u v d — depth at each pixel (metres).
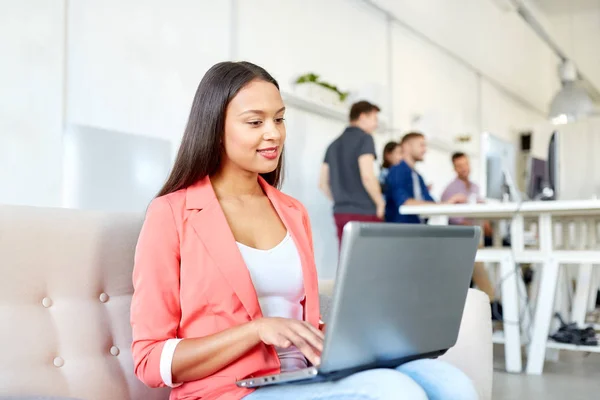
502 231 5.55
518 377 3.46
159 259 1.25
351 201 4.88
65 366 1.26
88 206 3.63
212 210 1.32
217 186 1.42
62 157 3.51
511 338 3.62
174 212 1.29
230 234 1.30
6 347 1.18
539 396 2.99
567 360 4.05
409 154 5.44
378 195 4.84
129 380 1.35
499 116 10.36
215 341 1.16
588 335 3.72
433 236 1.14
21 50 3.31
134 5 3.93
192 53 4.34
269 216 1.45
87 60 3.65
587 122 11.83
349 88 6.18
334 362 1.05
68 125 3.54
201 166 1.37
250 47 4.89
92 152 3.66
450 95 8.50
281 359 1.32
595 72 10.91
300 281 1.40
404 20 7.11
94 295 1.35
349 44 6.20
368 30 6.53
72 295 1.31
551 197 4.55
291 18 5.37
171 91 4.18
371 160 4.84
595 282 4.81
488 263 5.59
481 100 9.58
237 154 1.36
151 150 4.02
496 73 9.88
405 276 1.11
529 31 11.06
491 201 4.29
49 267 1.29
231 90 1.35
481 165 4.19
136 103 3.94
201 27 4.42
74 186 3.56
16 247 1.24
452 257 1.21
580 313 3.99
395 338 1.14
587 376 3.49
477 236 1.26
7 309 1.21
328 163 4.99
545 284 3.57
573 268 6.36
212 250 1.27
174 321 1.24
